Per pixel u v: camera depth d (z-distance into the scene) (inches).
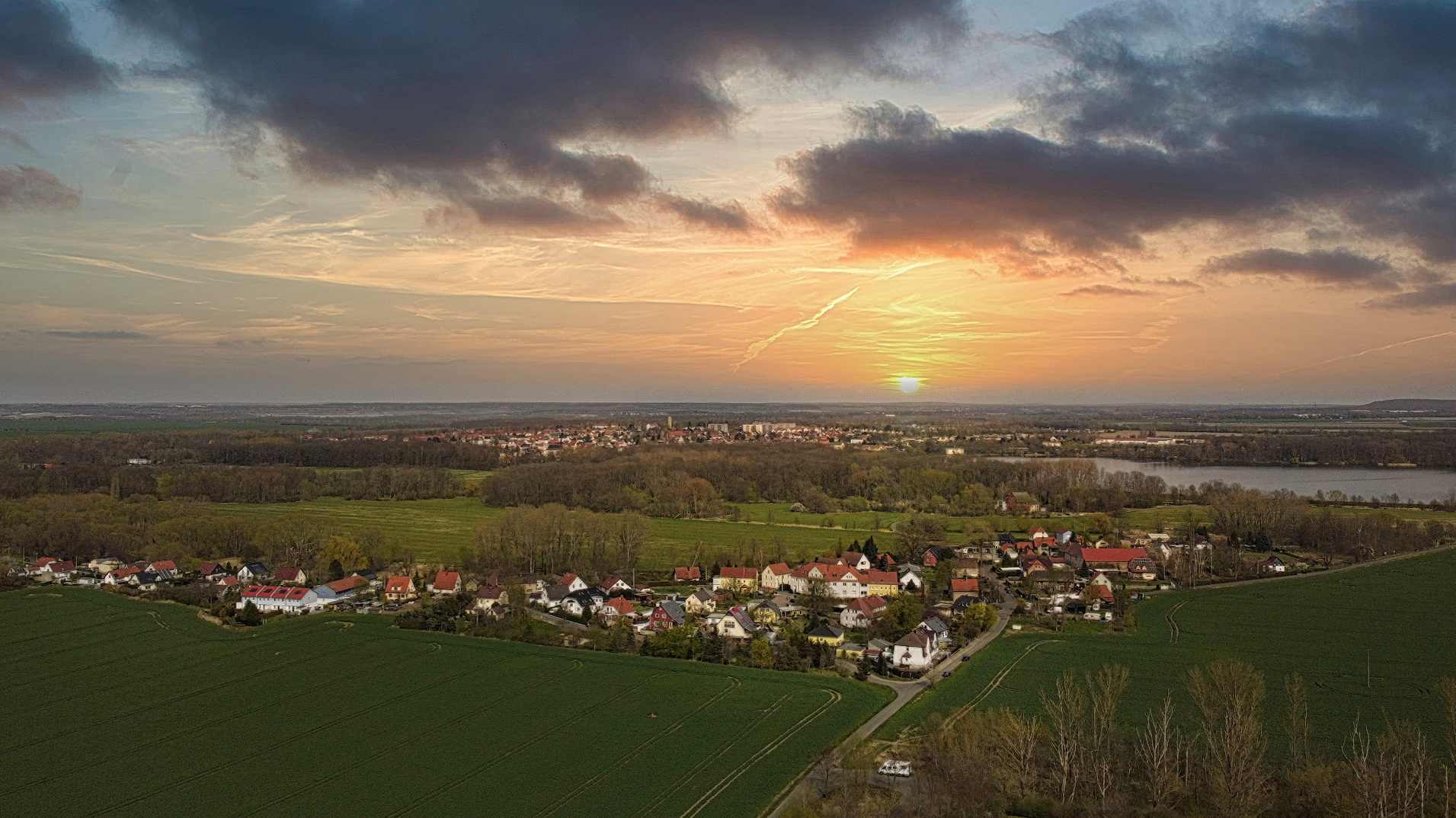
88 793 3745.1
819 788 3774.6
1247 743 3700.8
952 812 3484.3
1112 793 3641.7
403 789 3779.5
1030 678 5310.0
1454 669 5438.0
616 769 3971.5
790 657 5565.9
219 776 3907.5
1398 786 3376.0
